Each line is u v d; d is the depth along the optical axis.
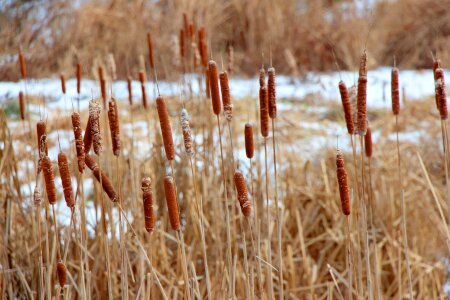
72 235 3.83
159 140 4.58
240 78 10.54
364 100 2.65
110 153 4.11
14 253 3.68
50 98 8.05
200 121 4.80
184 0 10.50
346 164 5.12
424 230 4.65
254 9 11.63
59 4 10.51
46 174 2.35
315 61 11.25
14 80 9.25
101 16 10.66
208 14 10.91
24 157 4.38
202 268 3.99
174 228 2.55
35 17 10.25
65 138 6.53
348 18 12.21
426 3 12.73
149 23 10.70
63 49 9.95
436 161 5.85
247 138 2.68
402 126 7.42
